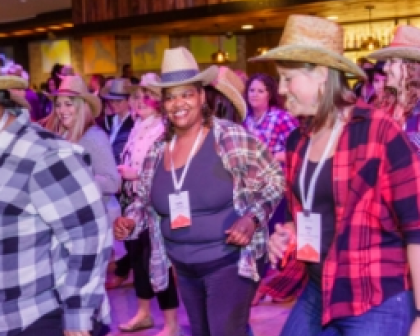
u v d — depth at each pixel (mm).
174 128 2818
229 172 2664
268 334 3992
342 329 1977
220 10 8562
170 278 3812
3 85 1906
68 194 1895
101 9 9898
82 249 1925
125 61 14125
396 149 1850
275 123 4609
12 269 1883
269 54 1981
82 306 1935
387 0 8031
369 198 1889
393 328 1888
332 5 8086
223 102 3316
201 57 13336
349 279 1924
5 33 15336
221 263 2648
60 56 15930
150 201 2854
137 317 4176
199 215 2660
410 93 2633
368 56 2750
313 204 2020
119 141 5113
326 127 2000
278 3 7992
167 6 9109
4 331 1901
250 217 2609
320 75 1974
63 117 3717
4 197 1843
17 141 1874
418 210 1820
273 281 2348
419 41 2797
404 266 1921
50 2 12789
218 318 2684
